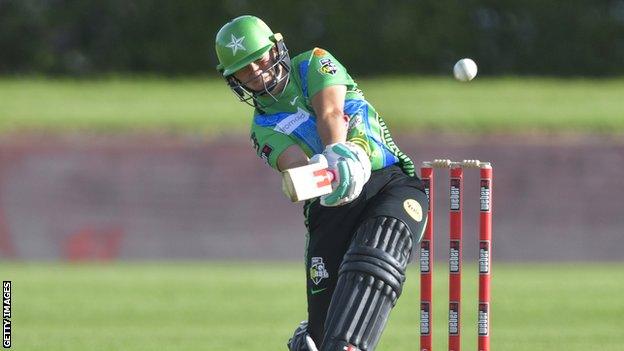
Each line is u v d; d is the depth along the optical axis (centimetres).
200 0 8606
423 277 1958
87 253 6425
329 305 1836
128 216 6419
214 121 7138
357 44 8412
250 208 6406
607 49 8625
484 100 7619
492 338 3122
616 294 4325
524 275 5256
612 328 3394
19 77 8588
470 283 4778
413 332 3250
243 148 6456
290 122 1823
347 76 1833
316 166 1659
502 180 6341
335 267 1856
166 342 3005
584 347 2884
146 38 8675
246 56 1784
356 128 1819
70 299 4219
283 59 1820
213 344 2962
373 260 1734
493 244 6300
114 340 3058
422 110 7312
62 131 6919
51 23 8612
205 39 8644
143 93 8031
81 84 8362
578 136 6581
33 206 6419
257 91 1823
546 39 8600
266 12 8425
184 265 6119
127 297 4281
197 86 8294
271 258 6384
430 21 8512
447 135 6538
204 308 3962
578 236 6300
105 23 8669
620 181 6288
